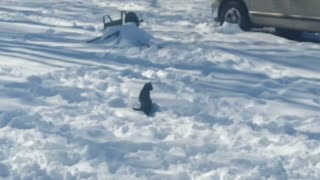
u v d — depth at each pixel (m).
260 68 12.11
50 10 20.59
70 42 14.05
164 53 12.69
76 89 9.58
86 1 24.38
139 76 10.73
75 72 10.63
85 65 11.45
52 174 6.40
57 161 6.70
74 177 6.37
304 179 6.56
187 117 8.50
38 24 17.09
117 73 10.73
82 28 16.52
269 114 8.93
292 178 6.57
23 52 12.55
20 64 11.35
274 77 11.31
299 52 13.97
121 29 13.95
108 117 8.38
